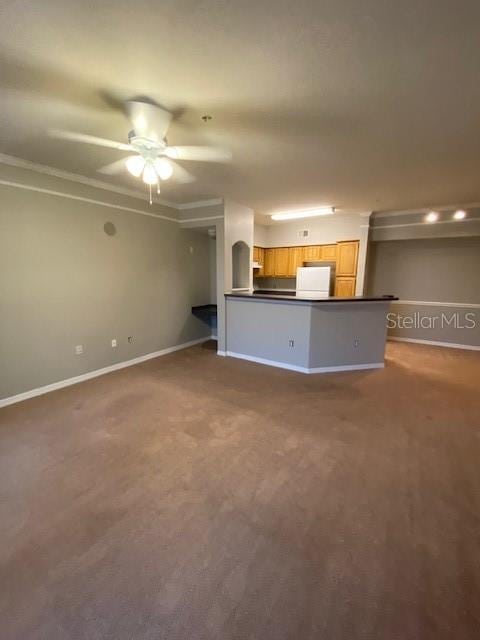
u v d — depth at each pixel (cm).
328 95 184
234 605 129
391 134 236
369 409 311
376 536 163
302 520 173
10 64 156
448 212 505
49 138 247
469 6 120
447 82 170
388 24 129
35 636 117
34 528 166
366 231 558
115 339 424
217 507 182
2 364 308
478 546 156
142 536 162
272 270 702
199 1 118
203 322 599
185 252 533
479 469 217
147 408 310
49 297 342
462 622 122
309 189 396
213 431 267
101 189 384
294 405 319
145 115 197
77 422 281
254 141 248
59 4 120
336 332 425
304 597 132
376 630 120
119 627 120
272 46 143
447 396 343
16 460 225
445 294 562
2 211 296
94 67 159
